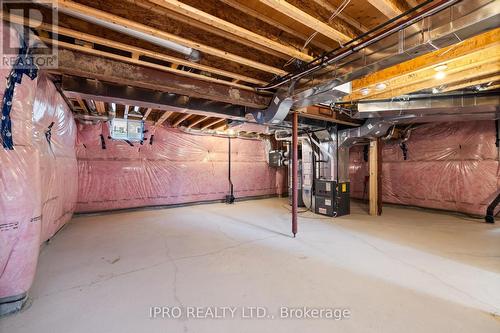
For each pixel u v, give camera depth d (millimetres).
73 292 2072
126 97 3057
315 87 2605
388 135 5266
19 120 1712
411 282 2252
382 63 2059
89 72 2367
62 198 3572
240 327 1648
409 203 6012
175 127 6305
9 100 1654
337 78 2379
